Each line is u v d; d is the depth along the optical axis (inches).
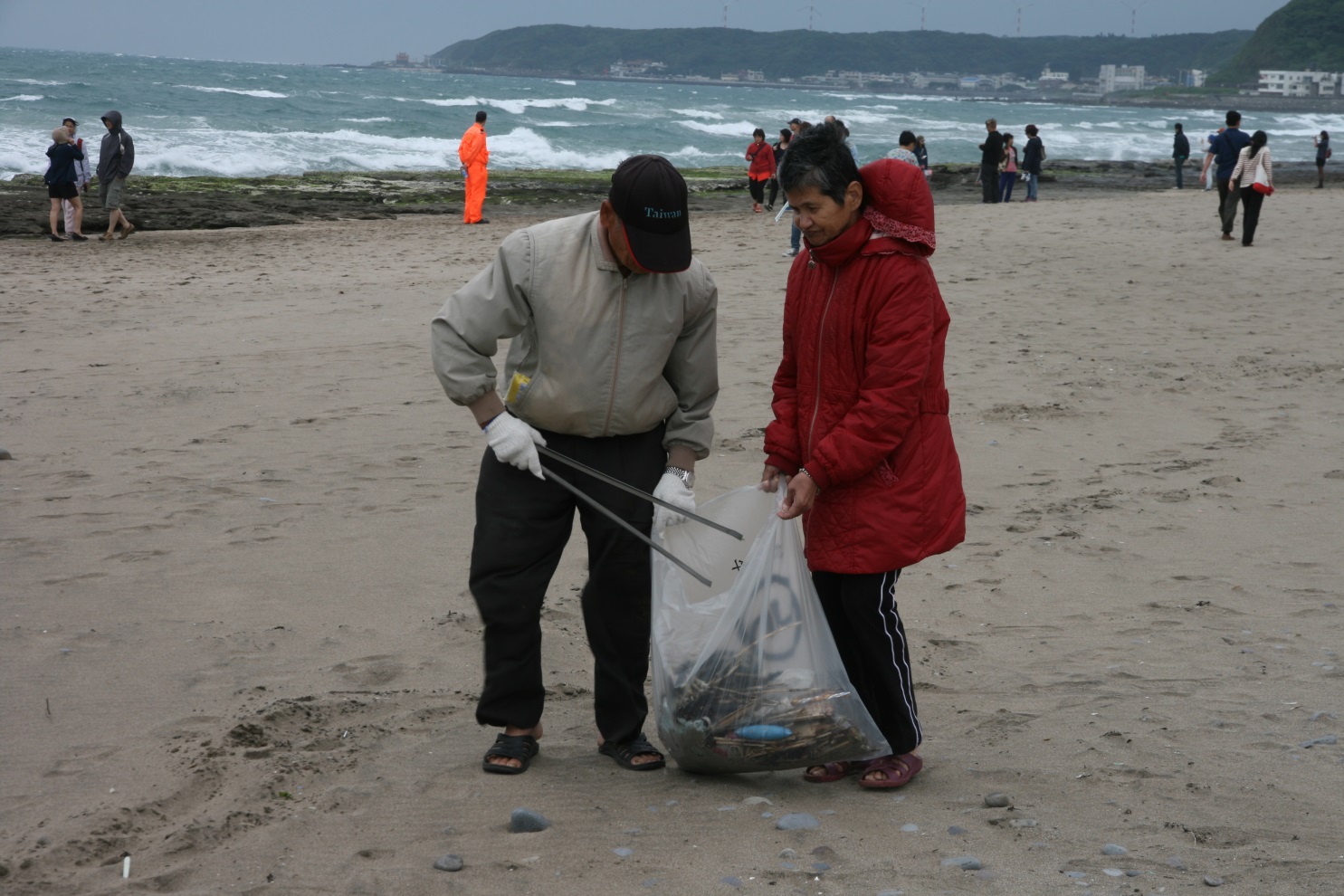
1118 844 104.1
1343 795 114.1
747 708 115.4
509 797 115.6
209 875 98.7
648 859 101.3
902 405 109.7
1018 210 820.6
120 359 344.8
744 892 95.0
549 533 121.3
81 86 2554.1
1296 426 272.8
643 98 5211.6
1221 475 236.7
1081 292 462.6
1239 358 344.2
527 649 122.1
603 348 116.0
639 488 122.1
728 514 123.6
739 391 304.5
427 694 142.6
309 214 850.1
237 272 540.1
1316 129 4520.2
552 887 96.3
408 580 180.7
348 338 375.2
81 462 241.9
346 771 121.3
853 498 114.0
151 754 122.8
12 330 392.8
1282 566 189.8
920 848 103.4
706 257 584.4
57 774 118.2
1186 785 116.6
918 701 143.8
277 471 236.7
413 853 102.7
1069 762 123.9
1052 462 246.5
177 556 189.3
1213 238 637.3
